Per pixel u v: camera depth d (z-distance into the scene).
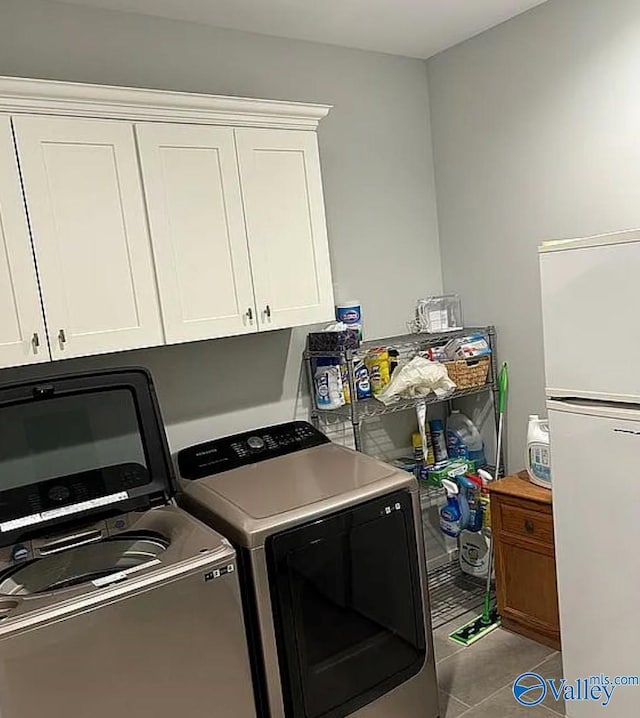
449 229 3.24
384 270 3.11
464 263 3.20
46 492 1.93
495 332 3.10
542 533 2.57
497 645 2.68
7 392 1.91
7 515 1.86
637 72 2.38
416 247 3.22
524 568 2.67
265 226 2.32
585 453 2.00
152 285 2.09
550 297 2.04
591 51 2.52
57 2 2.22
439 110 3.18
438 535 3.33
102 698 1.58
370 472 2.22
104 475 2.03
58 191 1.91
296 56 2.77
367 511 2.04
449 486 2.90
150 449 2.10
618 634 2.00
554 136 2.70
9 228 1.83
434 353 2.95
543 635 2.66
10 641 1.46
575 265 1.95
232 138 2.22
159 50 2.43
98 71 2.31
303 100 2.80
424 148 3.22
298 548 1.90
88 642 1.56
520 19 2.74
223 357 2.61
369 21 2.64
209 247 2.20
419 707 2.21
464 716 2.30
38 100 1.85
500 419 3.00
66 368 2.29
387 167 3.09
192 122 2.14
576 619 2.12
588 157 2.59
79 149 1.93
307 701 1.93
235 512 1.95
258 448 2.48
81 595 1.57
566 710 2.20
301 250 2.42
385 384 2.84
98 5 2.29
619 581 1.97
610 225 2.56
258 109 2.26
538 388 2.94
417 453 3.16
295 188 2.39
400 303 3.18
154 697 1.66
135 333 2.06
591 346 1.94
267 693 1.87
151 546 1.97
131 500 2.03
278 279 2.36
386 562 2.11
